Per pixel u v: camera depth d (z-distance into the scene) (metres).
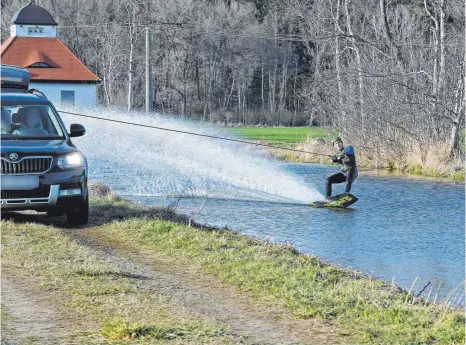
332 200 27.14
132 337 9.62
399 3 83.38
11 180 16.78
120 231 17.16
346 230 22.22
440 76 44.97
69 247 14.93
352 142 47.06
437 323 11.03
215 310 11.49
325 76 52.25
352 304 12.11
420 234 21.83
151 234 16.92
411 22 75.94
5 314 10.39
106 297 11.49
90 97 80.06
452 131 42.59
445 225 23.55
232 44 126.69
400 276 16.47
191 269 14.13
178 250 15.61
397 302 12.16
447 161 41.84
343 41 54.28
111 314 10.62
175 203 24.95
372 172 42.09
